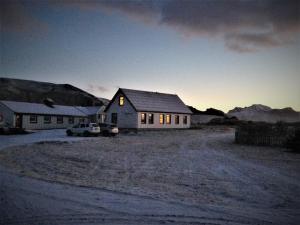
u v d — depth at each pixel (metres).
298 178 11.42
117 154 18.53
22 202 7.50
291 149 21.77
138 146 23.81
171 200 8.02
